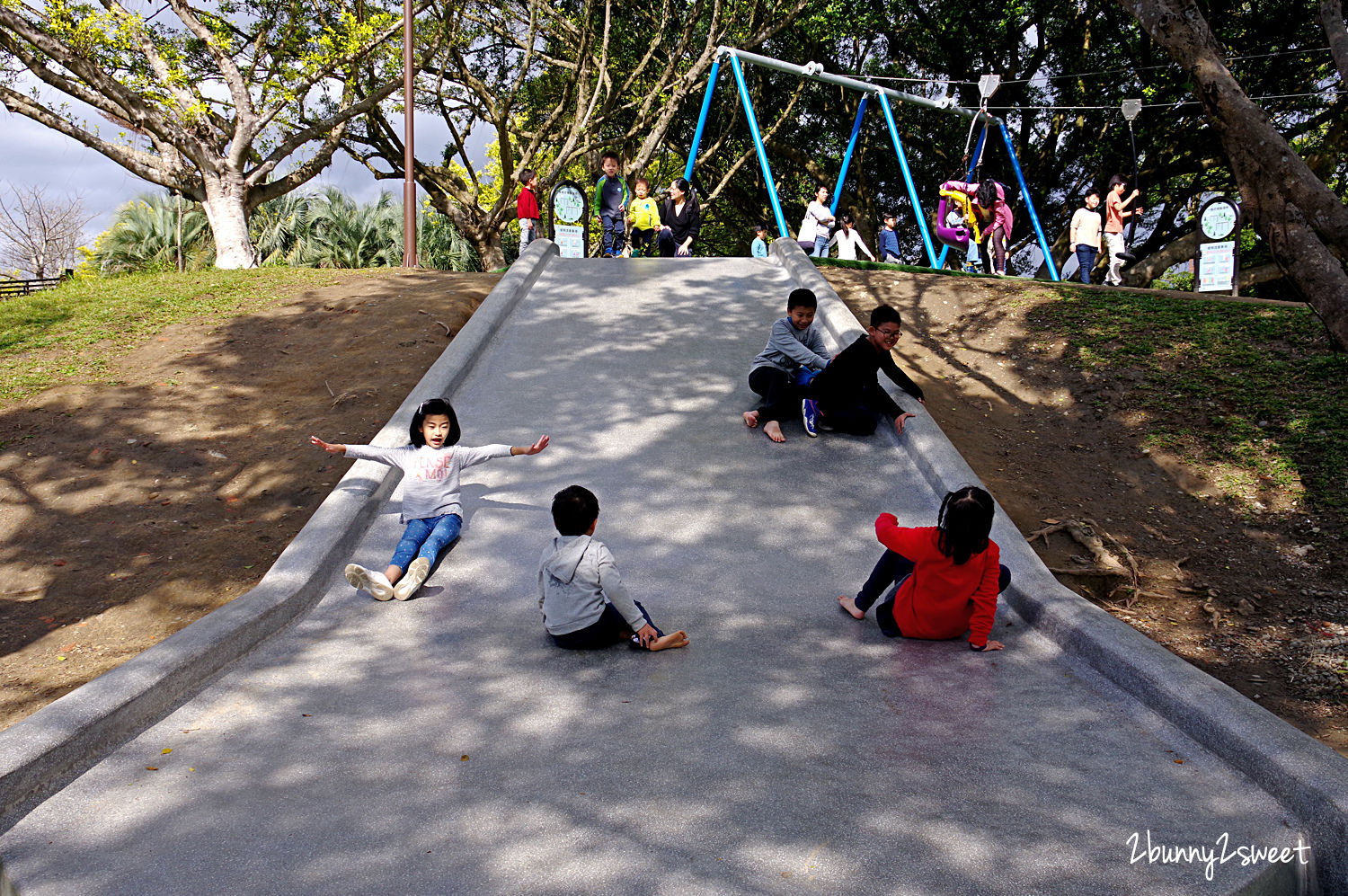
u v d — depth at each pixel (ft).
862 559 18.13
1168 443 24.54
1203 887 8.80
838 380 22.62
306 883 8.82
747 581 17.20
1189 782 10.91
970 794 10.46
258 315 33.24
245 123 54.24
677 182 42.11
